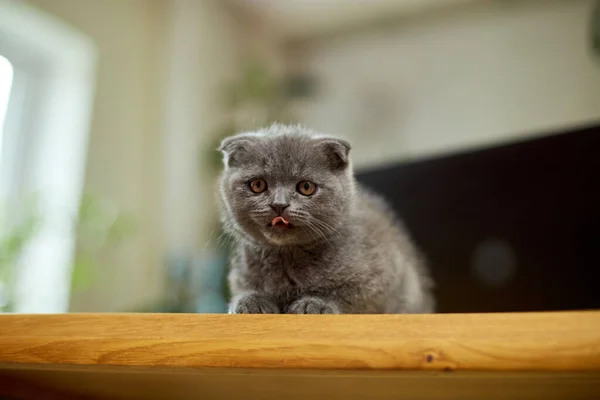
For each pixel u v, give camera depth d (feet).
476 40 3.00
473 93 2.95
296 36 3.36
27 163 2.17
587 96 2.70
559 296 1.34
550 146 1.39
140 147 2.55
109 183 2.34
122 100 2.48
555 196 1.37
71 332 0.94
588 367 0.80
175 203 2.53
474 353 0.83
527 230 1.39
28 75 2.25
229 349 0.89
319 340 0.88
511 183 1.42
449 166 1.49
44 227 1.93
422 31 3.13
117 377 1.03
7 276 1.76
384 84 3.15
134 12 2.63
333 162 1.29
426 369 0.84
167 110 2.65
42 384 1.12
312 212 1.23
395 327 0.86
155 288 2.44
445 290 1.45
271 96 2.76
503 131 2.83
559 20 2.83
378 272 1.25
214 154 2.41
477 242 1.44
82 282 1.94
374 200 1.48
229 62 2.93
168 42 2.75
